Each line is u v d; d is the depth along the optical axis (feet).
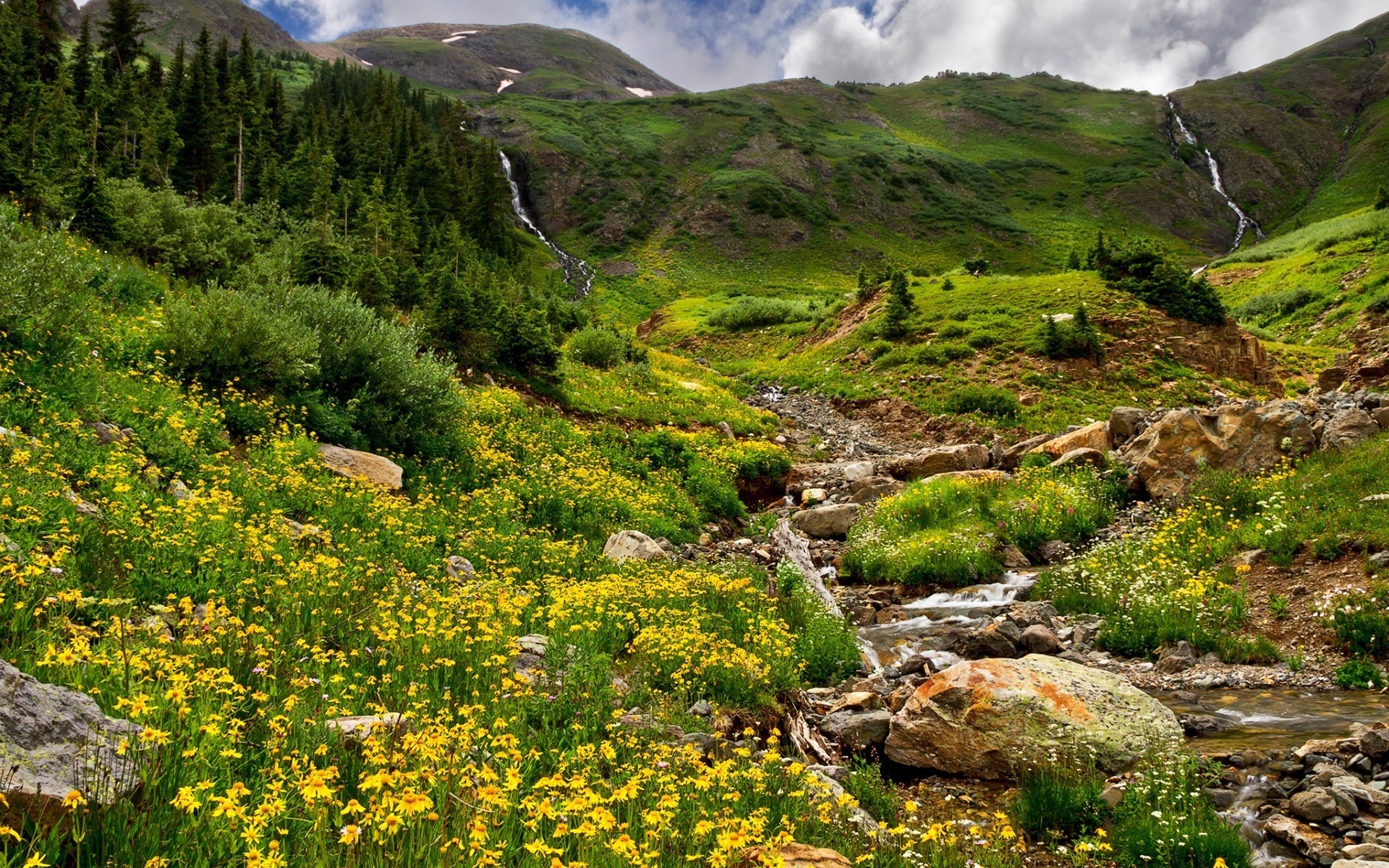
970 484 61.77
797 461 87.81
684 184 501.15
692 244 428.97
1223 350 126.11
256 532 26.63
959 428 104.12
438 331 77.82
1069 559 48.44
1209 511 46.47
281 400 44.88
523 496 51.21
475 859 11.73
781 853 15.25
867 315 169.27
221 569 24.40
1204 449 53.06
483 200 294.87
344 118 297.94
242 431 41.37
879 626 43.37
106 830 10.80
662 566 41.93
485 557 38.24
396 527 35.22
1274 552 39.88
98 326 42.16
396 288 96.99
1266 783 22.24
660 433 78.28
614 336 125.39
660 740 20.68
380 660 21.57
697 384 128.67
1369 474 42.14
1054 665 28.37
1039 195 548.72
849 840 18.16
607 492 57.06
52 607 18.03
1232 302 226.17
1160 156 613.93
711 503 66.64
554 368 86.33
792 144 550.36
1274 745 24.75
